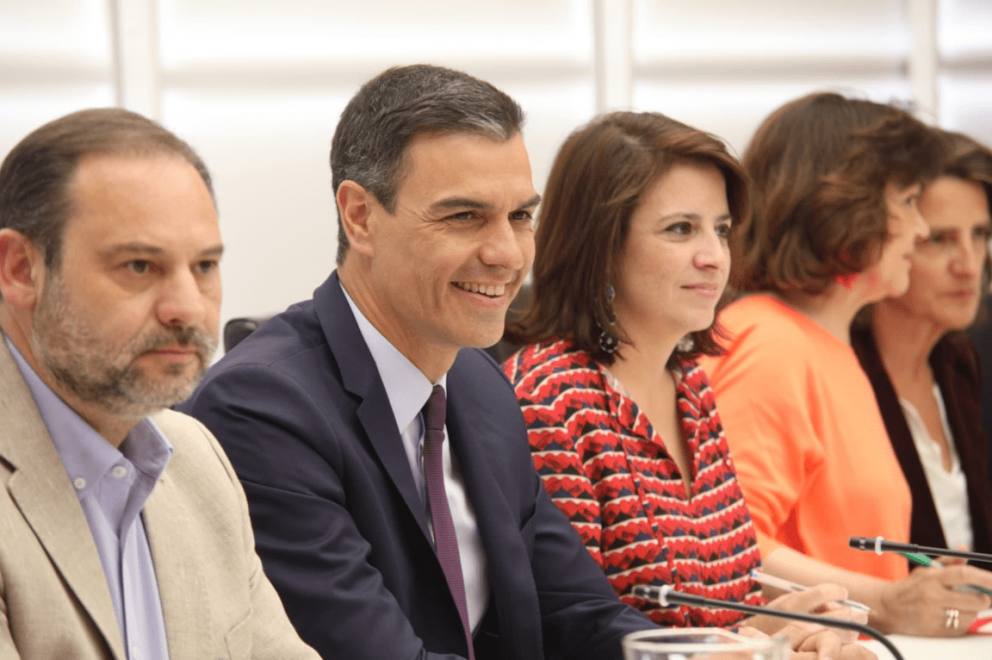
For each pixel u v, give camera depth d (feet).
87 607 5.82
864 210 12.87
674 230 10.21
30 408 5.95
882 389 14.29
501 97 8.14
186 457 6.88
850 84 28.81
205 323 5.84
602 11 26.89
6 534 5.68
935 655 10.19
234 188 24.95
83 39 23.93
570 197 10.39
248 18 24.90
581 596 9.21
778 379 12.34
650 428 10.30
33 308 5.75
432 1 26.07
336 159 8.44
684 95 27.78
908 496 13.17
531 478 9.39
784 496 12.05
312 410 7.88
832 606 9.66
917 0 28.81
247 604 6.81
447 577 8.23
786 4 28.27
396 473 8.14
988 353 16.44
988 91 29.58
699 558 10.33
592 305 10.34
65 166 5.65
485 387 9.32
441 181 7.94
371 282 8.34
